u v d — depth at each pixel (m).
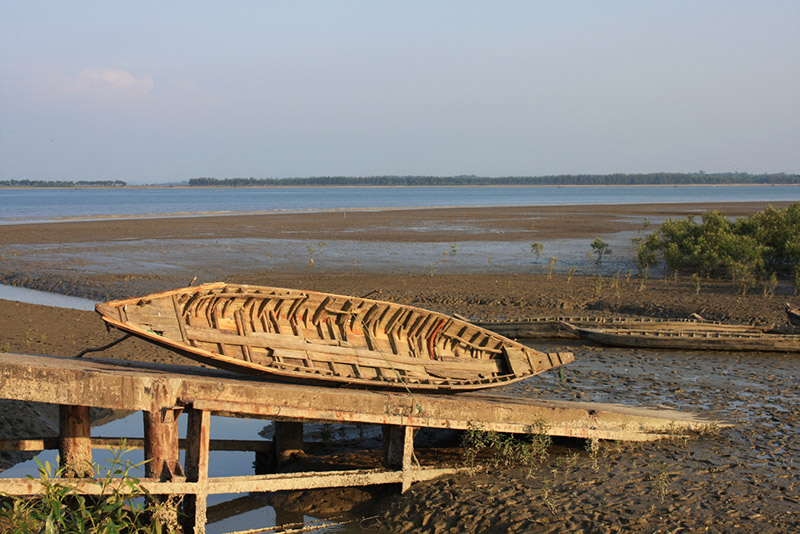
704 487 9.74
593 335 20.36
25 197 171.25
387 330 12.41
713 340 19.83
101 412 14.57
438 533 8.84
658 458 11.00
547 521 8.71
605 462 10.84
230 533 9.18
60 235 52.66
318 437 12.95
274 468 11.90
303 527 9.41
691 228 37.62
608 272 34.38
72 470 8.91
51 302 26.98
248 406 8.84
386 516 9.55
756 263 31.78
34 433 12.48
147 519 8.78
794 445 11.71
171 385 8.60
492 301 26.22
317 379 10.69
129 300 9.80
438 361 12.46
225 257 39.66
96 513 7.95
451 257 40.16
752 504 9.16
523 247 46.06
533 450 10.91
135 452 12.20
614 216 83.50
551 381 16.59
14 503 7.81
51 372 8.18
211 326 10.69
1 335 18.75
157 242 48.03
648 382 16.52
